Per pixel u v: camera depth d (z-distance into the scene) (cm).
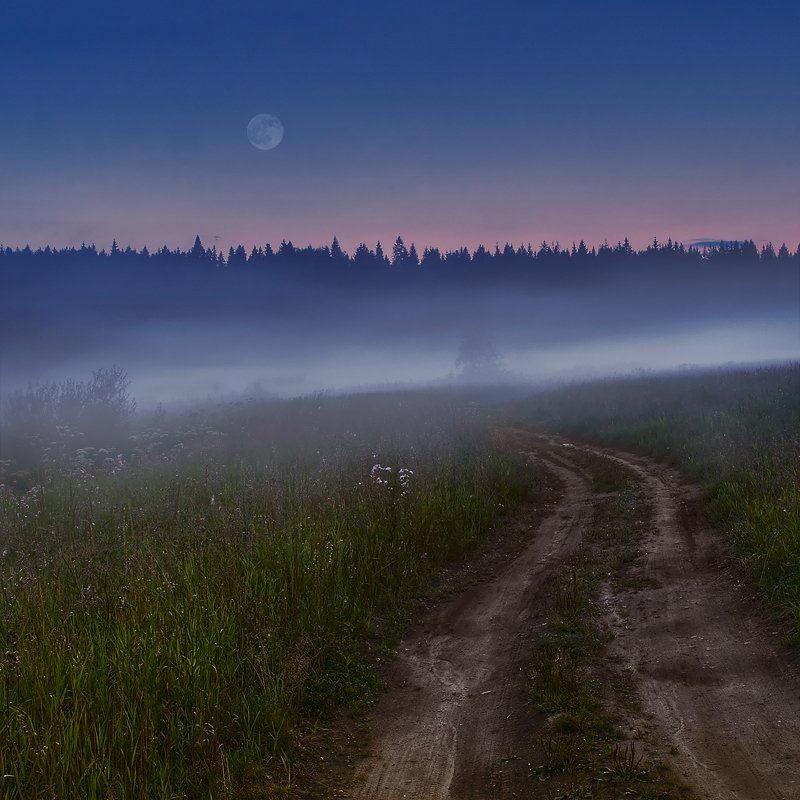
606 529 1188
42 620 637
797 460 1173
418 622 833
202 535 901
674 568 934
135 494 1243
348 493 1162
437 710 613
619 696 604
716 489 1226
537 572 1002
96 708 518
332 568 841
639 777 472
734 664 639
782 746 499
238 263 19625
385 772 517
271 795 473
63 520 1065
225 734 529
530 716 580
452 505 1208
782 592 740
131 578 758
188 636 616
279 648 654
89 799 429
